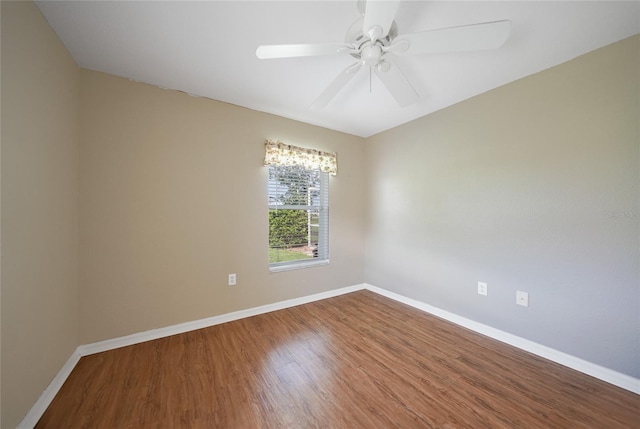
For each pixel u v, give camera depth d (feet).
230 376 5.38
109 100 6.31
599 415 4.39
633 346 4.99
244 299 8.39
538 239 6.25
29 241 4.10
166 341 6.79
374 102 7.95
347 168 11.03
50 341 4.70
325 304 9.70
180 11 4.39
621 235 5.13
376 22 3.59
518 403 4.66
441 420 4.28
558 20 4.58
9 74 3.64
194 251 7.48
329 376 5.41
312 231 10.28
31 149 4.16
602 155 5.32
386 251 10.59
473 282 7.58
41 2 4.15
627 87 5.02
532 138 6.33
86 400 4.63
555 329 5.99
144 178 6.75
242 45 5.32
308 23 4.70
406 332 7.41
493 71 6.24
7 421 3.55
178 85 6.94
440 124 8.46
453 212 8.11
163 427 4.10
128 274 6.55
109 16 4.48
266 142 8.69
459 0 4.13
